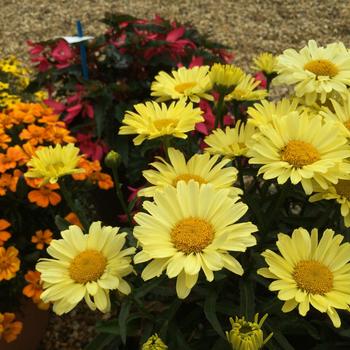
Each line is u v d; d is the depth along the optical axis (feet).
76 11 5.21
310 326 1.39
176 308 1.40
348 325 1.47
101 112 2.32
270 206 1.58
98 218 2.71
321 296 1.16
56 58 2.52
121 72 2.52
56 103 2.47
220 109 1.60
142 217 1.16
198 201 1.18
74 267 1.22
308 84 1.46
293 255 1.20
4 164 1.84
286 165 1.23
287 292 1.14
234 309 1.41
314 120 1.28
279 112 1.46
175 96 1.59
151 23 2.60
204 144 2.24
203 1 5.40
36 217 1.97
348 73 1.49
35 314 2.06
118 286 1.22
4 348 1.92
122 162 2.43
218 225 1.16
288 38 4.77
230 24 4.99
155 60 2.44
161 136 1.38
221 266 1.06
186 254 1.13
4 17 5.14
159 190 1.23
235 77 1.53
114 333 1.43
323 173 1.22
